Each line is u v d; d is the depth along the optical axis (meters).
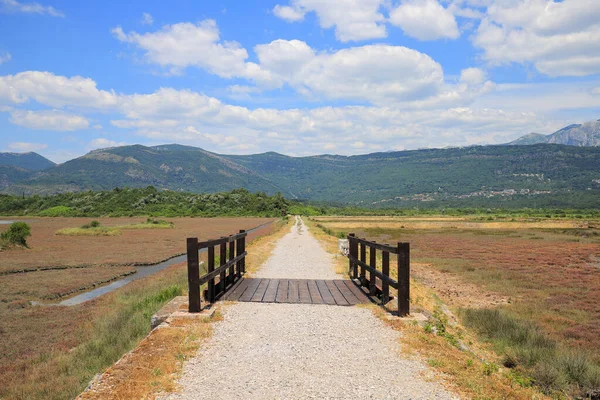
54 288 17.34
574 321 12.09
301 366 5.57
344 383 5.02
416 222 82.00
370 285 10.14
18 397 6.87
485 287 17.56
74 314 12.87
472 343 9.30
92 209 101.50
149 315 10.34
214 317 7.88
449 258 28.05
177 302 8.81
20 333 10.95
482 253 31.34
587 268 23.34
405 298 7.96
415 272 21.58
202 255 26.50
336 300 9.48
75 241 39.31
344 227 63.91
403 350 6.23
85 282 18.75
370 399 4.60
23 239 32.94
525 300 15.02
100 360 8.28
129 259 26.77
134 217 93.94
